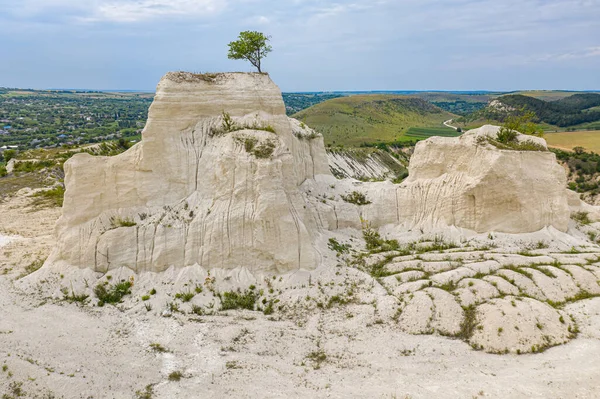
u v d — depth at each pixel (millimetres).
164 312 24062
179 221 28625
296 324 23438
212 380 18625
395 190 37938
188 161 30391
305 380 18625
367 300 25422
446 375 19000
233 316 24141
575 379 18453
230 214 27906
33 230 39844
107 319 23453
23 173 68938
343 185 39500
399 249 33094
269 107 33531
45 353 19828
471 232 34281
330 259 29859
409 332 22469
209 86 32219
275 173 28422
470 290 24906
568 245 33031
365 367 19625
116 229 27750
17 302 24859
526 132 49438
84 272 27000
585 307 24172
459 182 35156
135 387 18094
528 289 25594
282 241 27812
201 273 27234
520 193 33344
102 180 29219
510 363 19891
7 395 17000
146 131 29812
